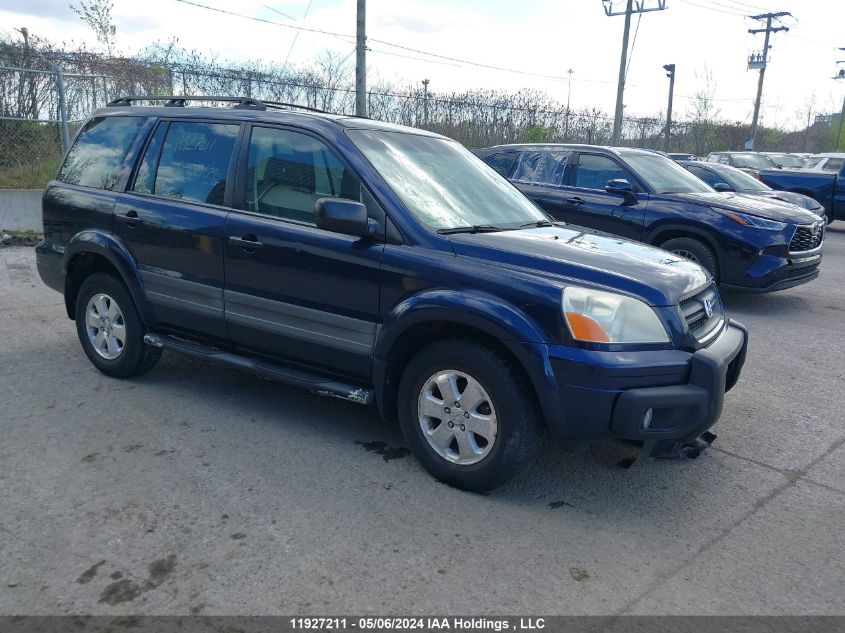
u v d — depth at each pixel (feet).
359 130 13.87
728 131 134.72
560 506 11.62
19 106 38.11
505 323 10.88
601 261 11.78
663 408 10.78
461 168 15.11
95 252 16.11
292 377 13.51
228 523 10.80
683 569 9.98
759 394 17.38
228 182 14.48
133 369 16.48
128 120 16.79
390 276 12.11
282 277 13.37
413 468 12.76
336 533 10.61
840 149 155.63
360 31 56.85
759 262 25.27
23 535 10.33
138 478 12.14
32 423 14.28
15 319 22.06
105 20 51.83
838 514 11.65
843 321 25.31
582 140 84.12
